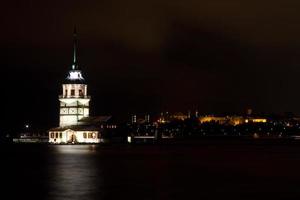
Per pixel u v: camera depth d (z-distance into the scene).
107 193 99.62
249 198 94.75
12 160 177.88
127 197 95.19
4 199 93.31
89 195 97.19
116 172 137.75
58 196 96.12
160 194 98.56
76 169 146.12
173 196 96.50
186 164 166.12
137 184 112.50
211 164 166.00
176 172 138.50
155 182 116.00
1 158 186.38
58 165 158.62
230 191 102.75
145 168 150.12
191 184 112.94
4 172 137.50
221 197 95.56
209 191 102.44
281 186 109.88
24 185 110.44
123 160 180.50
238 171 142.00
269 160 187.00
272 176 128.62
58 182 115.62
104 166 155.88
